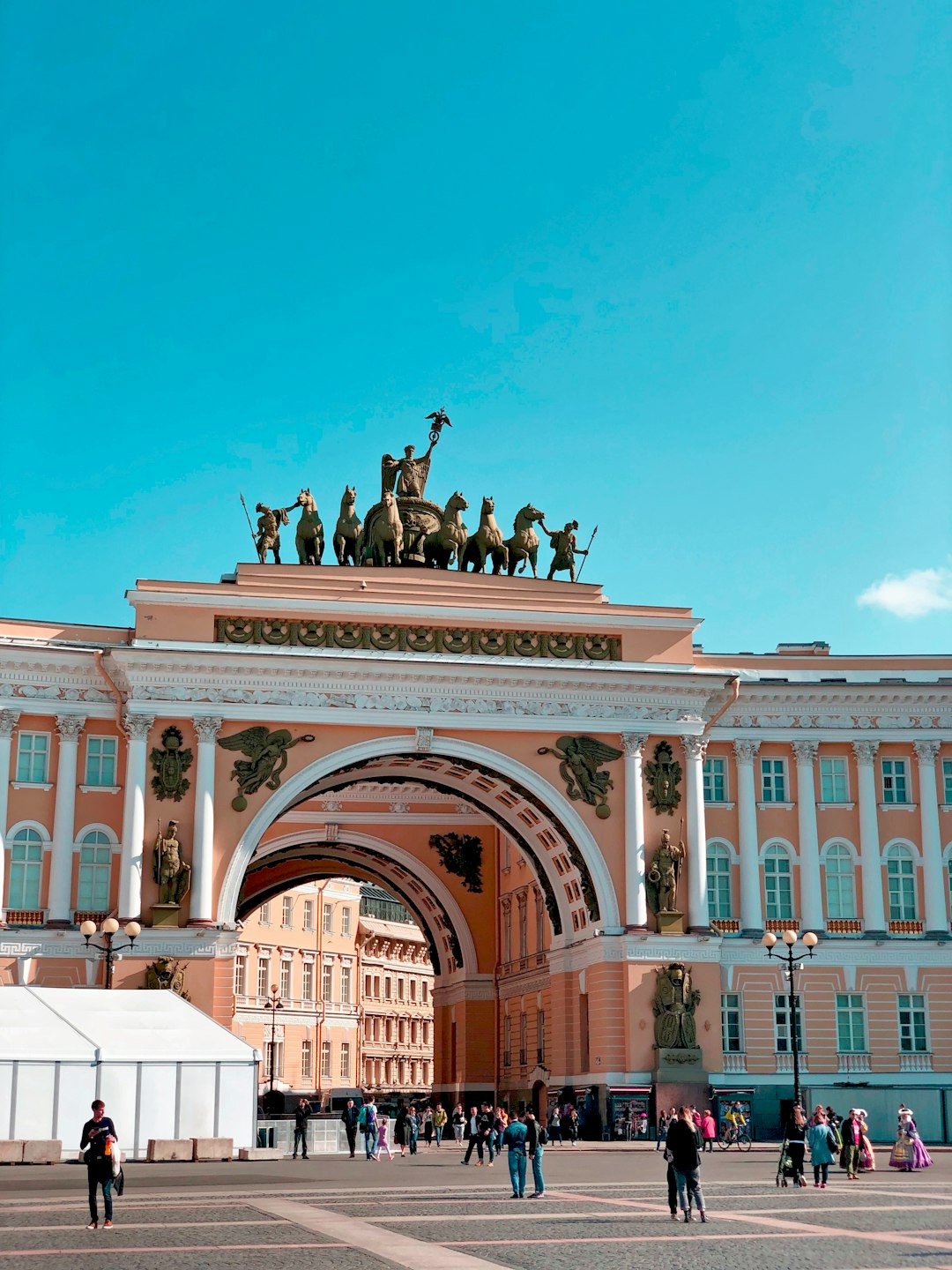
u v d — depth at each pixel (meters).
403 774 67.06
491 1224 27.25
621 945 61.84
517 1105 73.56
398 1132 59.41
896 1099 56.56
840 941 65.31
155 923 57.62
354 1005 120.25
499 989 78.06
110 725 61.00
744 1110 62.22
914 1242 24.30
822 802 67.06
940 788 67.44
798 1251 23.11
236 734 60.31
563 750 63.19
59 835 59.16
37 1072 44.31
